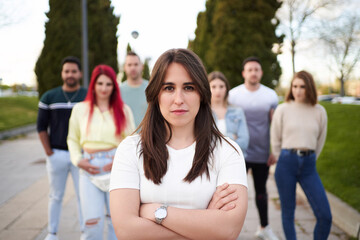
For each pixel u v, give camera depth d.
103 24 14.54
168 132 1.17
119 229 1.07
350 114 9.41
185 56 1.11
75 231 3.21
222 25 10.87
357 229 2.84
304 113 2.62
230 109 2.98
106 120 2.36
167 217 1.05
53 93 2.90
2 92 47.53
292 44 13.88
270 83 10.69
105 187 2.19
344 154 5.43
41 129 2.85
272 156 3.04
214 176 1.14
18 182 5.16
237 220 1.08
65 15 13.47
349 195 3.51
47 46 13.28
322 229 2.49
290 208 2.65
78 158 2.29
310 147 2.58
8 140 10.48
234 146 1.20
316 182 2.57
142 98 3.46
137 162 1.15
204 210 1.07
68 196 4.37
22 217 3.60
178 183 1.10
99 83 2.37
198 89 1.11
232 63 10.77
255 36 10.60
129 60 3.40
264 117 3.14
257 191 3.11
